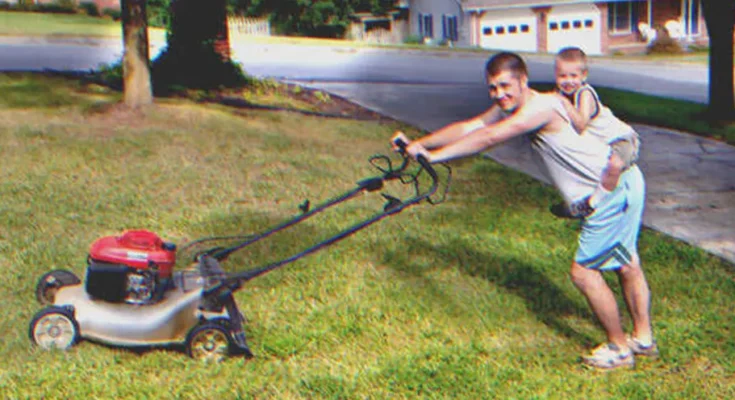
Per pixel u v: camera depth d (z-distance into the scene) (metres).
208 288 5.88
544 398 5.26
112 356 5.71
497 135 5.35
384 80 23.81
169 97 16.03
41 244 7.83
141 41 14.05
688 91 26.42
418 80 24.47
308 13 49.31
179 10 17.75
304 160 11.68
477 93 21.16
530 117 5.35
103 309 5.75
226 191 9.95
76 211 8.91
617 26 48.38
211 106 15.45
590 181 5.46
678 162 13.12
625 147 5.61
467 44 47.00
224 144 12.27
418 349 6.01
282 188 10.21
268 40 36.94
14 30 33.84
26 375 5.37
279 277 7.27
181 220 8.80
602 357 5.76
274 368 5.60
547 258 7.98
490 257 7.93
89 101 14.73
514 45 47.06
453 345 6.07
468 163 12.14
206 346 5.71
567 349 6.07
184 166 10.92
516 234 8.73
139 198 9.48
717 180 11.84
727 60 17.61
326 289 7.04
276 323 6.38
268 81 18.73
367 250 8.01
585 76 6.02
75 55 26.16
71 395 5.18
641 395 5.35
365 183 5.71
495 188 10.66
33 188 9.59
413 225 8.83
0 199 9.14
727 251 8.41
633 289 5.80
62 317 5.70
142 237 5.87
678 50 45.56
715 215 9.86
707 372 5.71
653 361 5.87
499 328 6.41
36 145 11.43
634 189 5.55
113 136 12.25
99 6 46.75
